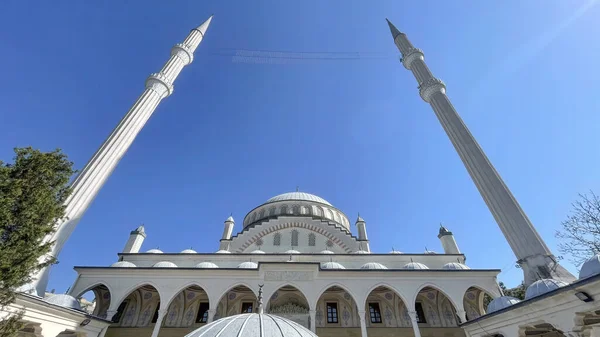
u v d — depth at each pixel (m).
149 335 22.66
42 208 10.69
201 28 38.78
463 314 20.06
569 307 11.10
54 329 14.97
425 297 24.89
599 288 9.77
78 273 21.75
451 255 27.12
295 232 31.89
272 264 21.67
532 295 14.02
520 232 19.64
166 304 20.55
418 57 34.25
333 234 31.89
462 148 25.44
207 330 5.71
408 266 23.48
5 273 9.60
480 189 23.19
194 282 21.48
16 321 10.55
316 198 40.66
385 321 23.83
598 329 13.19
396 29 39.25
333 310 24.45
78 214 20.53
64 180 11.61
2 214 9.60
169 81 31.56
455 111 27.97
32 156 10.86
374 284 21.39
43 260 17.41
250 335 5.36
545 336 16.20
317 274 21.55
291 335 5.73
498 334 16.62
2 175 9.90
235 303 24.64
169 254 26.86
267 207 37.94
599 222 18.66
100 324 18.86
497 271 21.66
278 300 24.78
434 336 22.70
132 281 21.50
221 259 26.62
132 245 30.19
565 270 17.70
